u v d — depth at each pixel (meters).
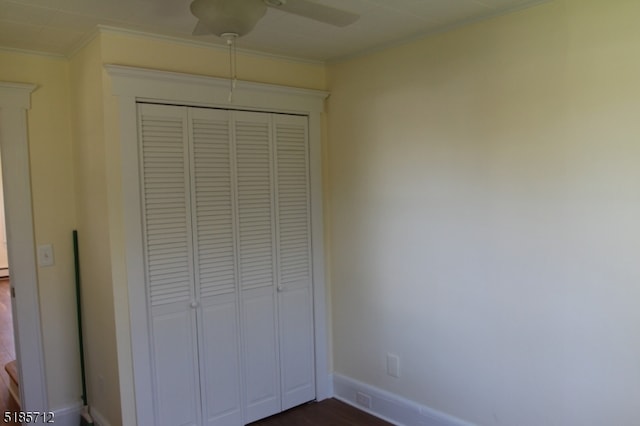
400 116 2.79
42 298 2.84
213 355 2.80
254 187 2.94
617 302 2.01
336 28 2.48
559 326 2.20
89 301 2.79
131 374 2.49
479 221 2.46
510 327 2.37
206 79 2.65
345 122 3.13
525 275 2.30
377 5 2.18
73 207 2.91
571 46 2.08
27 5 2.05
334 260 3.29
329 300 3.34
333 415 3.10
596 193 2.04
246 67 2.88
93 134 2.52
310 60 3.14
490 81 2.36
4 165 2.67
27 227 2.75
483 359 2.50
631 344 1.98
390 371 2.98
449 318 2.63
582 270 2.10
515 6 2.22
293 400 3.19
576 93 2.07
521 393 2.36
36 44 2.60
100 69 2.37
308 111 3.15
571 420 2.19
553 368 2.23
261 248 2.99
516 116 2.28
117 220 2.42
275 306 3.07
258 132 2.94
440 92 2.57
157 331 2.59
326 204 3.29
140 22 2.29
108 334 2.54
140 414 2.52
